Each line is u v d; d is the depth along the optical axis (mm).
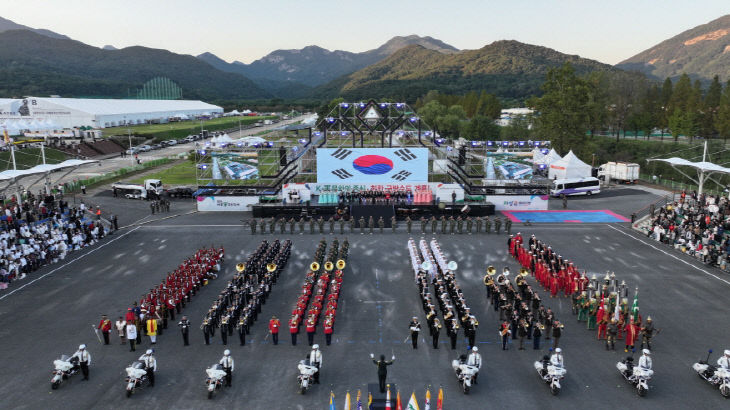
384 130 59219
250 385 20547
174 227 50406
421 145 58594
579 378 21172
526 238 45469
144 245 43594
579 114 90250
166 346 24312
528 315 24594
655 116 129500
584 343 24656
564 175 70062
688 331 25812
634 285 32750
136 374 19594
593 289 30938
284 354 23406
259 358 22984
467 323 23891
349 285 32969
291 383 20703
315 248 42375
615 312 24500
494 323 26922
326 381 20891
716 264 37125
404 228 49844
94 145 116250
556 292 30828
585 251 41125
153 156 113438
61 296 31047
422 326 26500
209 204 58312
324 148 56750
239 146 62719
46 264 37938
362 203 54531
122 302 29953
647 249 41781
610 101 136625
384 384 19562
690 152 103812
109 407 18906
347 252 40219
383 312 28391
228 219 54156
